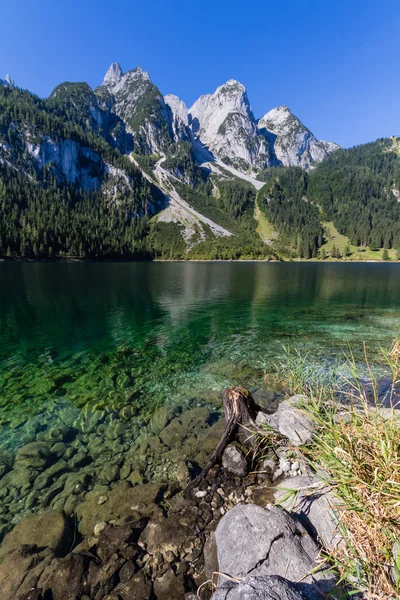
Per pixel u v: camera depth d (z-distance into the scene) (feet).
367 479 12.40
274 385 41.55
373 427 13.92
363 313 92.27
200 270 301.02
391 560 10.19
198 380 45.24
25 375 48.21
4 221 465.88
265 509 15.75
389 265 430.20
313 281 189.47
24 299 116.47
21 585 15.38
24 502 22.31
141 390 42.50
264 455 24.20
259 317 87.40
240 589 11.01
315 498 16.84
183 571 15.65
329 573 12.26
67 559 16.39
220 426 30.78
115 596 14.53
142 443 29.53
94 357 56.18
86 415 35.73
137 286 161.27
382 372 44.60
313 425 23.58
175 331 73.10
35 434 31.76
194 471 24.54
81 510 21.06
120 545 17.34
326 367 48.47
